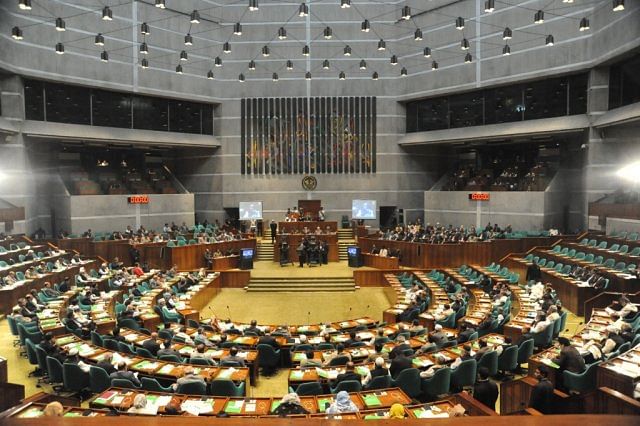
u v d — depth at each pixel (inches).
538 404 282.0
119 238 1024.9
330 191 1270.9
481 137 1116.5
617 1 570.9
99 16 1039.6
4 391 325.7
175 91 1168.2
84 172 1160.8
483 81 1099.3
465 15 1119.6
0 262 713.0
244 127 1256.2
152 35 1123.9
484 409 256.8
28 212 974.4
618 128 932.0
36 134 959.0
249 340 474.9
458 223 1178.6
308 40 1243.8
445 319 551.2
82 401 379.6
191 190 1306.6
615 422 63.2
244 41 1242.6
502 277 750.5
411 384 346.6
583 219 1004.6
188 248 949.2
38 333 458.0
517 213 1078.4
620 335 399.2
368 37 1243.2
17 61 916.6
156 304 655.8
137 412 276.8
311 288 890.7
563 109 1010.1
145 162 1312.7
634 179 893.8
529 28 1022.4
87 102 1057.5
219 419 69.1
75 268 784.3
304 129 1259.2
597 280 620.1
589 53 938.1
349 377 345.1
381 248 1008.2
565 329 565.6
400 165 1278.3
